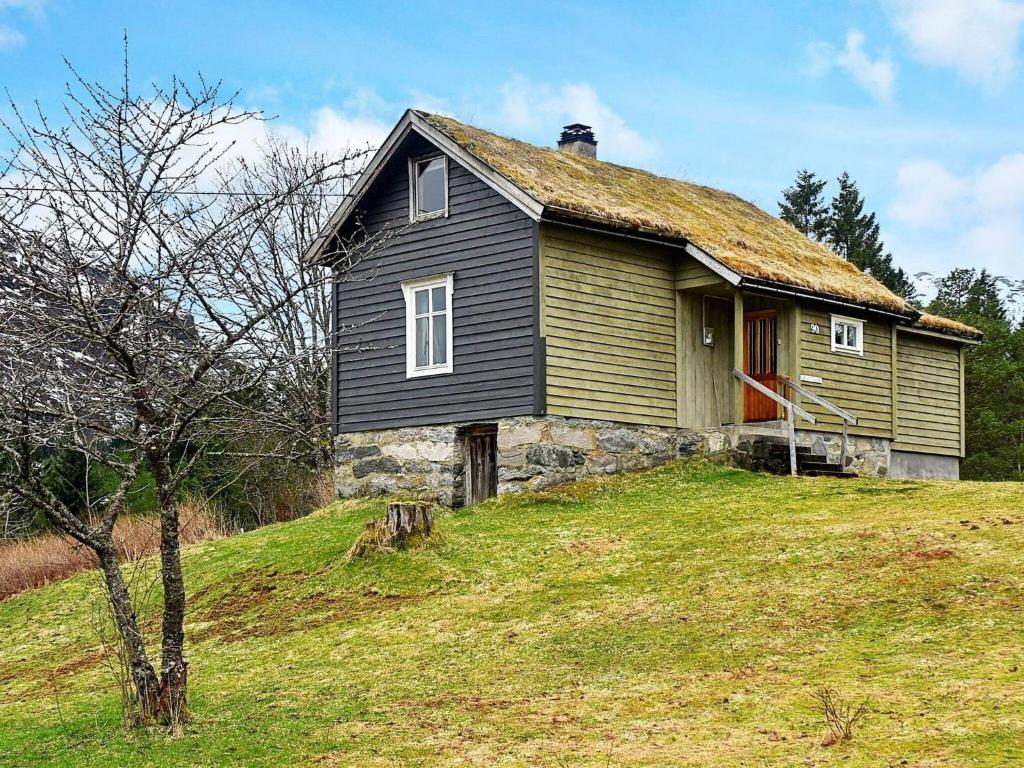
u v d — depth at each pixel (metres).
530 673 12.45
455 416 21.89
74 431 10.73
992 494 18.42
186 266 11.28
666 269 23.31
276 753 10.59
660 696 11.18
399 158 22.97
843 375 25.31
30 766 10.86
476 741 10.39
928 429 29.09
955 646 11.60
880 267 60.38
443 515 20.52
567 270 21.33
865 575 14.23
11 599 20.69
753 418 24.58
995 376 41.84
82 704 13.30
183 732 11.34
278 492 31.20
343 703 12.05
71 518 11.16
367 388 23.36
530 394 20.77
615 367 22.02
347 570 17.50
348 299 23.77
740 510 18.69
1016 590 12.96
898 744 9.19
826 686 10.84
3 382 10.71
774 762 9.12
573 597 15.14
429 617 15.15
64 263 10.88
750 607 13.71
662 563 16.09
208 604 17.52
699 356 23.81
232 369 12.53
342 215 23.06
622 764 9.41
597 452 21.52
